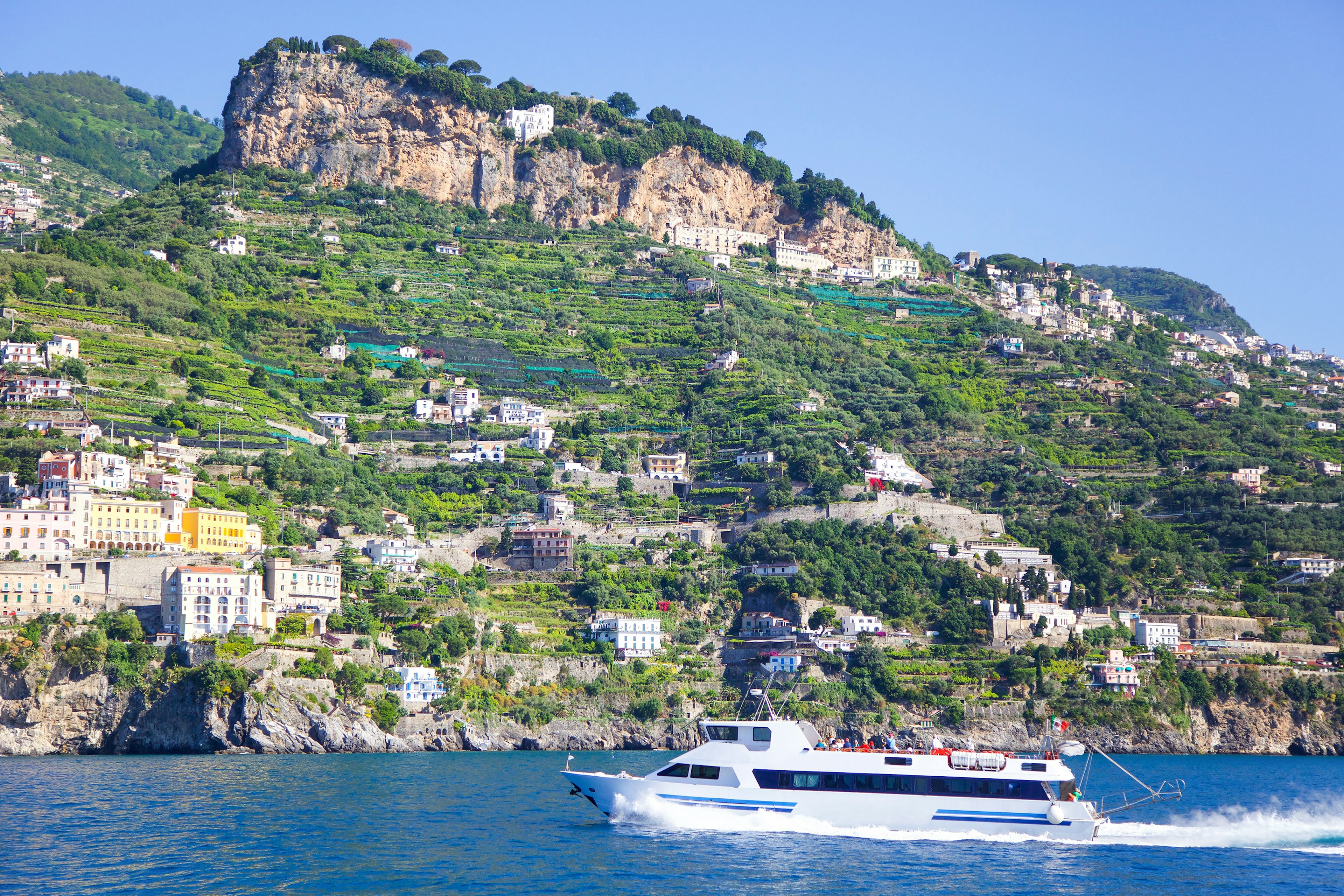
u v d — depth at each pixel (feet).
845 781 546.26
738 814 554.87
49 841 542.98
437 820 601.62
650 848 526.98
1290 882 494.18
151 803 648.79
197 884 470.80
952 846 530.27
